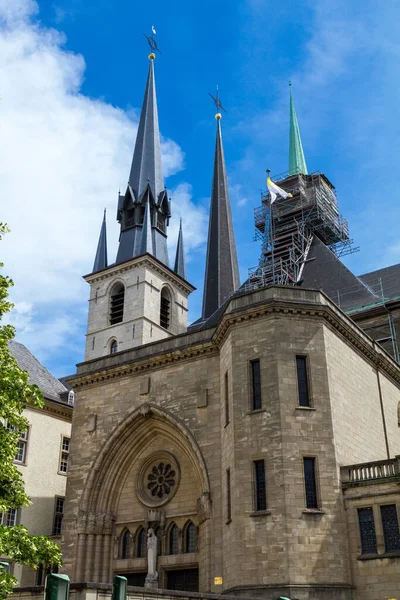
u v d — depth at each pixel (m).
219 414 36.09
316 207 65.56
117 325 62.25
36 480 47.56
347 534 29.73
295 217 66.94
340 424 32.72
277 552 28.55
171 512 37.03
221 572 32.19
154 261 63.81
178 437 37.94
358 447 34.03
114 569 37.81
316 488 30.25
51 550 19.97
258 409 31.92
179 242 72.31
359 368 37.28
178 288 67.62
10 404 21.00
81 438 41.44
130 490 39.47
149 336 60.84
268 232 66.69
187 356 38.75
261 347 33.12
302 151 81.12
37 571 42.94
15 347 55.03
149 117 76.62
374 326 49.03
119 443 40.00
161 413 38.16
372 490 29.86
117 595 15.55
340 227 68.38
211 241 72.00
